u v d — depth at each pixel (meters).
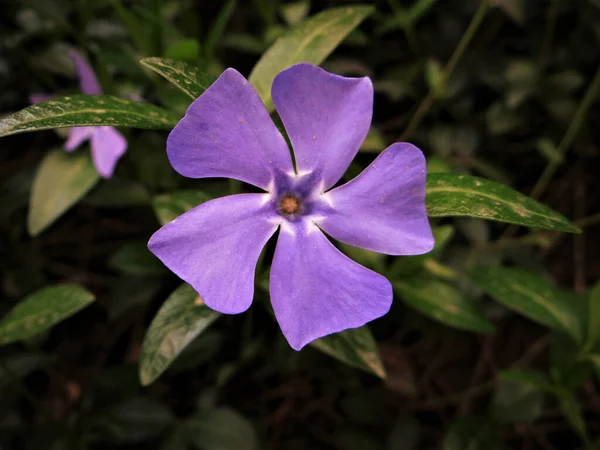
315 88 0.08
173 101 0.13
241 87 0.08
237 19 0.20
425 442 0.18
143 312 0.18
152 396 0.17
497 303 0.18
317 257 0.09
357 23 0.11
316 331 0.09
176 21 0.19
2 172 0.19
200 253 0.08
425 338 0.19
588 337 0.13
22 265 0.18
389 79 0.19
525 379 0.13
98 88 0.15
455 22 0.19
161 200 0.12
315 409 0.18
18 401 0.16
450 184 0.09
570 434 0.18
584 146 0.20
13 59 0.18
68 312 0.11
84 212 0.19
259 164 0.09
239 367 0.16
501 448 0.15
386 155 0.08
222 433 0.15
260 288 0.11
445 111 0.19
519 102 0.19
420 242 0.08
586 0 0.18
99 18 0.17
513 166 0.20
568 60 0.19
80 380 0.18
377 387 0.18
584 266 0.20
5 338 0.11
